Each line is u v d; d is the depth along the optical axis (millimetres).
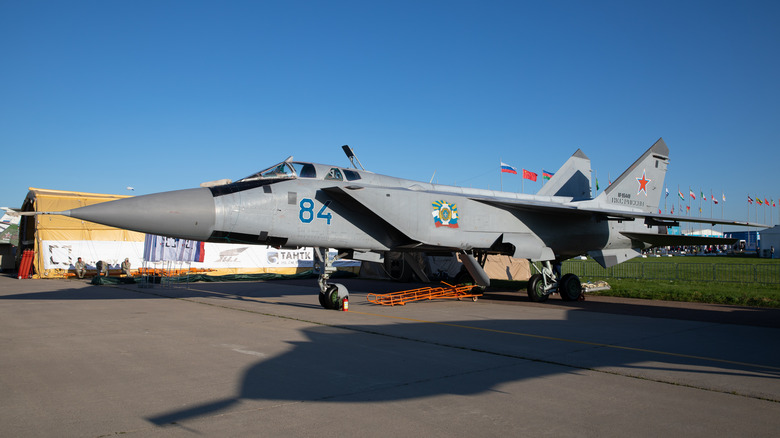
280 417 4504
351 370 6273
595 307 14227
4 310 12125
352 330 9406
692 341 8680
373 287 21469
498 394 5328
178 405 4824
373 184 13875
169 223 10789
